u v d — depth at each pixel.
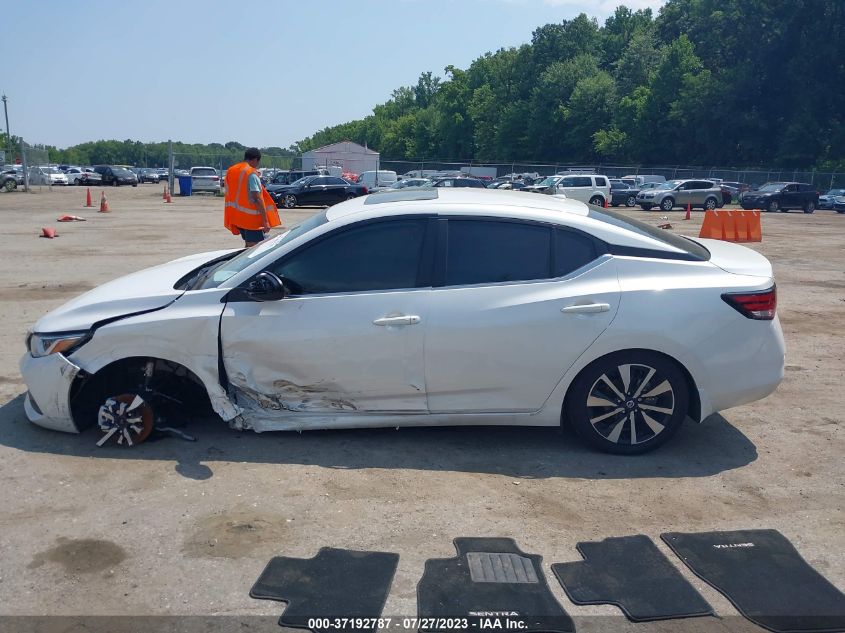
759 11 60.81
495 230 4.69
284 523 3.85
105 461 4.52
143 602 3.19
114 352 4.61
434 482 4.35
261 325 4.58
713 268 4.74
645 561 3.55
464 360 4.56
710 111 61.50
